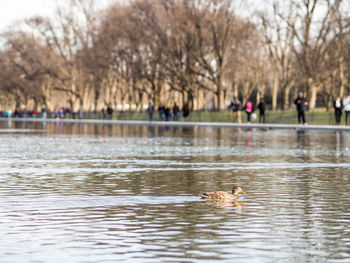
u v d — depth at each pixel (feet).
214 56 311.68
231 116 268.62
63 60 417.90
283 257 32.09
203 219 42.16
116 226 39.83
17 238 36.29
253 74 372.99
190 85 310.45
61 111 361.92
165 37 309.22
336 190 56.65
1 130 197.16
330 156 93.86
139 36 322.75
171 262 31.09
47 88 444.55
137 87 349.00
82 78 398.01
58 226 39.78
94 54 350.23
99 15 376.07
